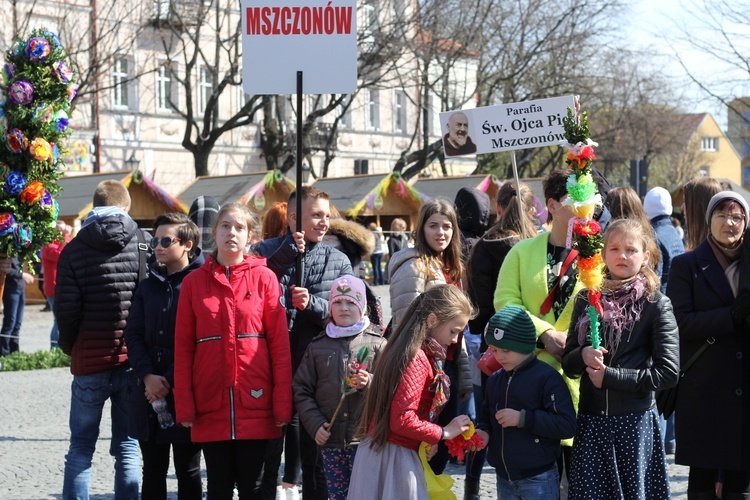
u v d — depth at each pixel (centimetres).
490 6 3466
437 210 608
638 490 483
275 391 526
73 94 743
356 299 538
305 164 3647
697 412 543
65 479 600
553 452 491
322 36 571
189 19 3509
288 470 639
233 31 3978
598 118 4453
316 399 540
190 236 580
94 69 3016
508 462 492
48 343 1630
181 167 3925
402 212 3200
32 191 713
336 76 573
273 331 532
